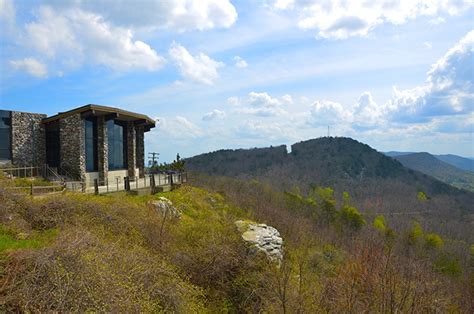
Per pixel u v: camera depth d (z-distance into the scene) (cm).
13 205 938
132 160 2325
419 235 4656
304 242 2291
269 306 934
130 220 1081
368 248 1210
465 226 6425
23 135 1941
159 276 771
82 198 1151
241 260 1118
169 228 1189
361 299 998
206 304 961
